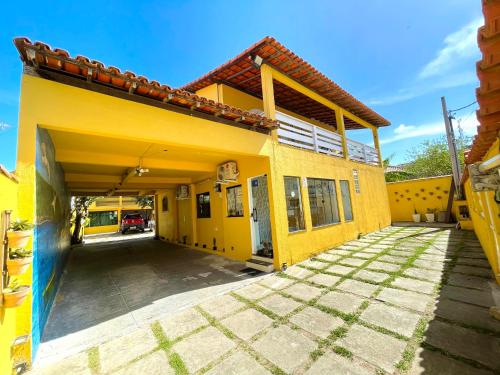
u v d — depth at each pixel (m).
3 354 2.01
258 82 7.53
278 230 5.62
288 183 6.36
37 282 2.79
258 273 5.46
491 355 2.26
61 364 2.53
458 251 6.04
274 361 2.42
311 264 5.81
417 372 2.14
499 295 3.47
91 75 3.09
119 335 3.09
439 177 11.96
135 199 25.72
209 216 8.77
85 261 8.44
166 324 3.33
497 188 2.71
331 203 7.96
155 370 2.39
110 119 3.40
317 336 2.81
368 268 5.19
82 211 14.58
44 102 2.90
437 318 2.99
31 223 2.40
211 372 2.32
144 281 5.48
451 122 11.11
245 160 6.54
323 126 11.73
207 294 4.36
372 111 10.15
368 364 2.29
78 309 4.00
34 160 2.69
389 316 3.13
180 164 6.82
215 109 4.42
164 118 3.98
